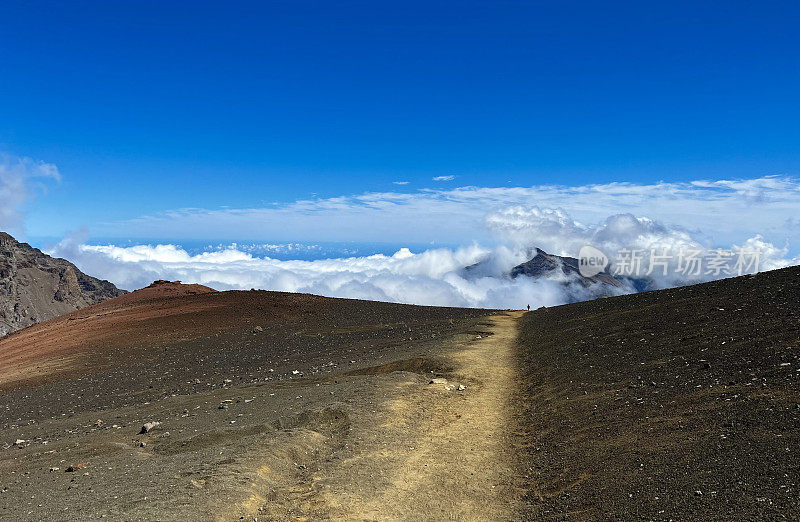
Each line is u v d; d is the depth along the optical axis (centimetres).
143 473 1127
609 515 845
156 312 5319
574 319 3406
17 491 1115
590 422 1342
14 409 2500
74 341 4431
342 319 5066
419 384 2023
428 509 1005
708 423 1083
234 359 3450
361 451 1305
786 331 1549
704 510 766
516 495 1060
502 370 2405
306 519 940
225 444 1339
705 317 2150
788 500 720
